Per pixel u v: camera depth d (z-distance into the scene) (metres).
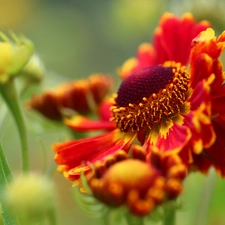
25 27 0.54
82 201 0.17
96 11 0.58
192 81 0.20
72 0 0.58
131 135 0.21
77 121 0.24
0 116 0.26
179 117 0.20
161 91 0.21
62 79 0.33
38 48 0.53
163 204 0.16
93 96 0.27
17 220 0.18
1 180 0.19
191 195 0.26
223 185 0.27
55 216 0.21
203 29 0.22
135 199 0.16
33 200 0.17
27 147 0.22
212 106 0.19
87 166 0.19
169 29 0.23
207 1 0.30
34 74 0.26
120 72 0.26
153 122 0.21
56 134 0.35
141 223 0.16
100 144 0.21
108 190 0.16
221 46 0.19
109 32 0.53
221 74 0.19
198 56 0.19
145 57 0.25
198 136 0.18
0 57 0.23
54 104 0.26
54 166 0.22
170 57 0.23
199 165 0.20
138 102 0.21
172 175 0.16
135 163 0.17
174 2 0.32
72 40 0.54
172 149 0.18
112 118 0.21
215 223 0.27
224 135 0.20
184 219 0.27
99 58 0.56
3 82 0.23
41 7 0.55
